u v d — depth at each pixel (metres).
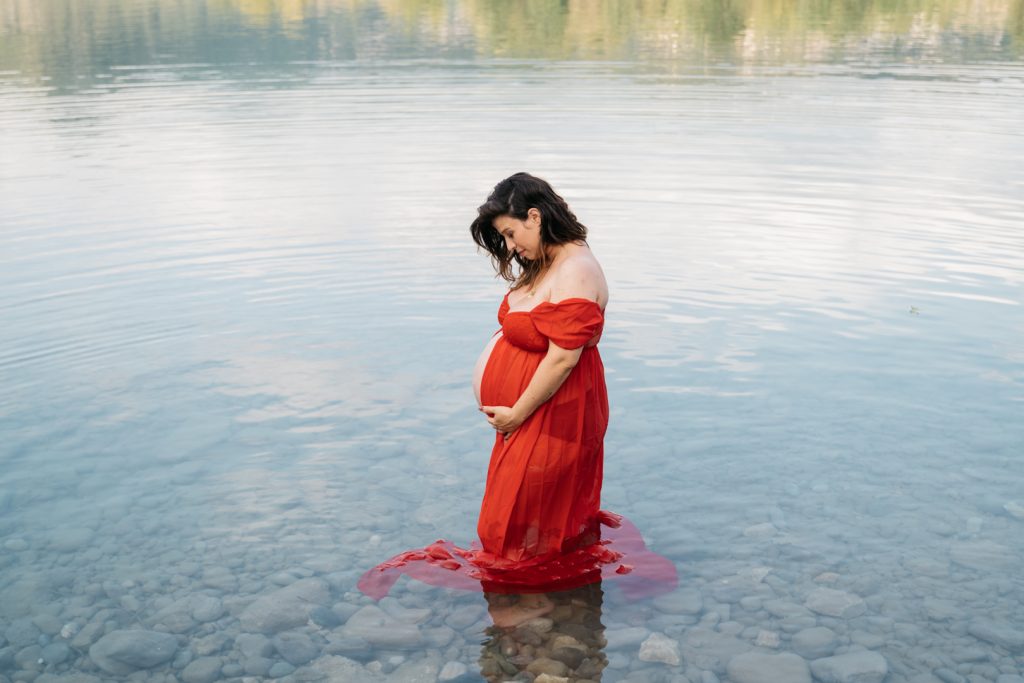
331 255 7.57
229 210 8.89
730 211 8.71
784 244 7.73
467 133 12.23
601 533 3.87
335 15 27.41
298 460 4.48
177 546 3.82
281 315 6.32
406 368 5.48
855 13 26.44
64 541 3.85
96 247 7.85
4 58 19.66
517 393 3.62
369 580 3.59
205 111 13.96
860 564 3.62
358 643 3.24
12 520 3.99
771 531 3.86
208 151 11.40
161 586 3.56
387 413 4.94
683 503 4.08
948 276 6.95
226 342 5.87
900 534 3.81
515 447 3.65
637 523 3.95
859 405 4.93
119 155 11.22
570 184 9.68
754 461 4.40
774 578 3.56
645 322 6.11
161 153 11.31
